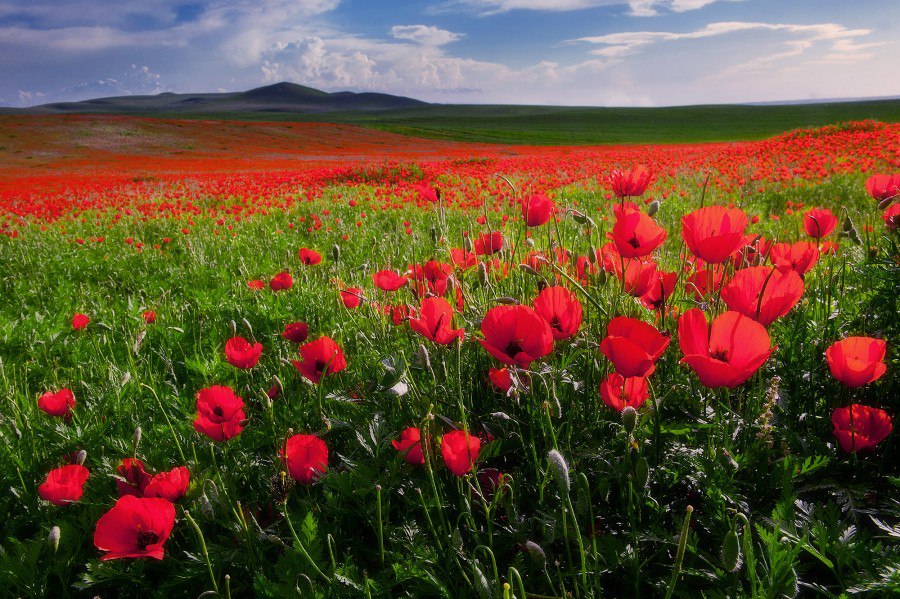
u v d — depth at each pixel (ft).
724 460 4.75
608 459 5.15
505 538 4.94
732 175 35.70
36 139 171.12
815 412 6.19
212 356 9.66
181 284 17.47
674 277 6.59
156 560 5.08
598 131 253.85
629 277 6.19
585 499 4.38
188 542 5.22
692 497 5.41
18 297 16.83
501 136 236.22
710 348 4.48
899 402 6.17
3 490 6.40
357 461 5.63
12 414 8.16
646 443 5.47
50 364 10.64
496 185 37.45
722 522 4.55
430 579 4.41
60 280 17.93
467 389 6.94
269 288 14.12
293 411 7.11
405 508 5.58
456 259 9.32
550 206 7.90
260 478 5.88
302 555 4.59
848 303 7.75
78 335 12.27
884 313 6.72
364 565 5.09
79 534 5.54
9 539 5.30
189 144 181.27
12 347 11.86
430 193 12.38
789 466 4.93
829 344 6.62
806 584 3.95
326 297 12.63
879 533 4.92
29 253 23.98
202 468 6.15
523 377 5.98
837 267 9.16
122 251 24.06
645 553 4.86
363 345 8.79
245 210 34.37
